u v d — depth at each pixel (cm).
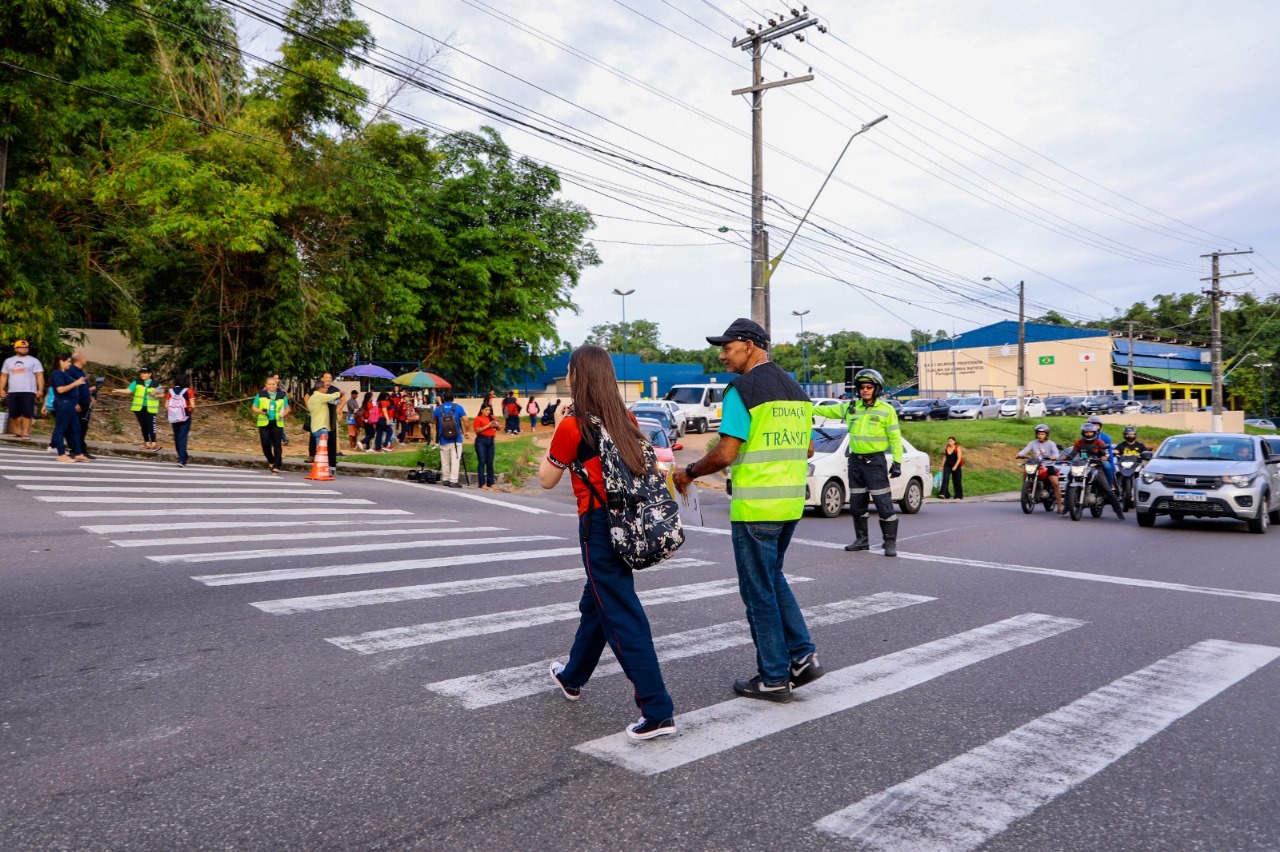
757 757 362
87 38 1769
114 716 392
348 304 2792
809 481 1442
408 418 2689
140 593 626
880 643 564
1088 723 414
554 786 329
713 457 430
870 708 430
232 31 2608
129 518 961
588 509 383
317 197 2581
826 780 340
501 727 390
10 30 1684
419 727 388
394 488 1531
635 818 304
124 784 322
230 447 2016
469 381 3925
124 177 2033
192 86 2494
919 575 836
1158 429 4925
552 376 5900
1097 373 7462
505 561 820
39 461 1375
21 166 1847
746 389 430
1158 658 536
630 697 437
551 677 466
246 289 2634
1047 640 578
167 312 2666
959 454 2231
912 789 334
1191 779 349
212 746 360
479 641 532
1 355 1825
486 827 295
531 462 2220
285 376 2667
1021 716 422
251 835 286
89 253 2167
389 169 2819
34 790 315
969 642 569
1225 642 580
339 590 662
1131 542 1173
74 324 2639
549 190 3806
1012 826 305
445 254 3572
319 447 1547
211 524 958
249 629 543
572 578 736
